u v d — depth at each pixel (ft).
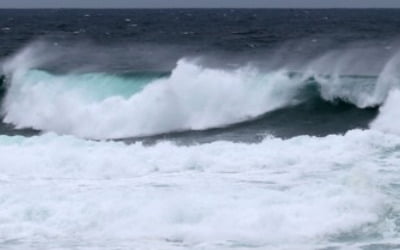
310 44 534.37
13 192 165.17
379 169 179.63
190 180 174.81
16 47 525.75
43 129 273.13
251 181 172.14
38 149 204.44
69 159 191.21
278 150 199.93
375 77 282.15
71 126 271.90
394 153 196.44
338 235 137.28
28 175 183.11
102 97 282.36
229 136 245.45
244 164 188.34
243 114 276.00
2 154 198.90
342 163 187.01
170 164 189.98
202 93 275.80
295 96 281.74
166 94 272.72
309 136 227.81
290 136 242.99
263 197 156.66
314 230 139.33
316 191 160.35
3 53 451.53
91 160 190.29
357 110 275.59
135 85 285.64
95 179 178.81
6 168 188.34
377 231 138.62
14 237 139.23
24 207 153.38
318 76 283.38
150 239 137.80
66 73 298.35
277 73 286.25
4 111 288.92
